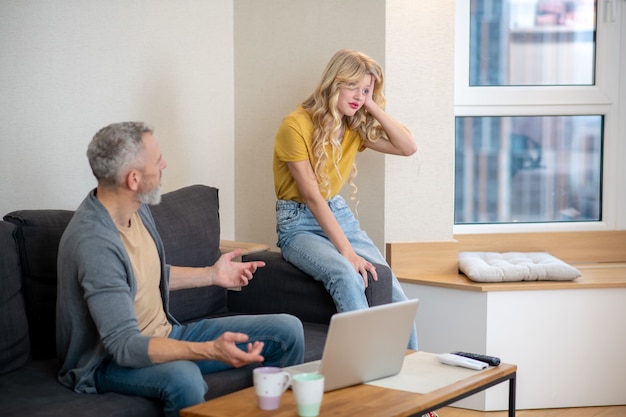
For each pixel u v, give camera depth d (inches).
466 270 140.4
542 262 141.6
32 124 122.7
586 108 158.1
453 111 145.6
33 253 102.7
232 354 84.9
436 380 90.3
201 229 122.6
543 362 138.0
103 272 88.7
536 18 157.1
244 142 156.0
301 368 91.4
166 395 86.8
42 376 96.6
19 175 121.6
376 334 88.0
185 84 146.3
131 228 97.3
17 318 99.5
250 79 154.5
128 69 135.6
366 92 127.6
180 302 118.5
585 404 140.3
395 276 141.1
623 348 140.3
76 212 93.4
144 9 137.7
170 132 144.0
